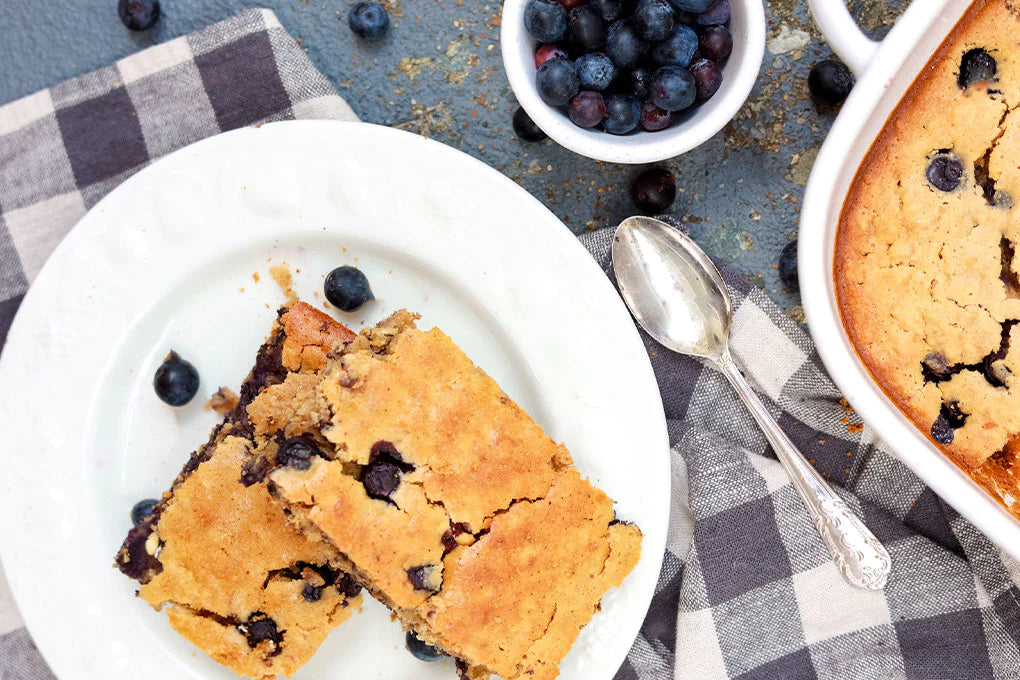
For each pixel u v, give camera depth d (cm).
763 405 46
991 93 41
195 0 48
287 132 45
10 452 46
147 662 46
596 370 46
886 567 45
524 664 43
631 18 42
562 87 42
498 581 43
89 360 46
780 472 46
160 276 46
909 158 42
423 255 46
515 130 47
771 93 47
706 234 47
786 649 46
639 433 45
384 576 42
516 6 42
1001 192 42
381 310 47
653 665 47
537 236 45
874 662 46
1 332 48
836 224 42
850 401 41
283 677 46
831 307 42
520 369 47
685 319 46
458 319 47
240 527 44
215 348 47
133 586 46
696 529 46
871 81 40
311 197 46
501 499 43
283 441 43
